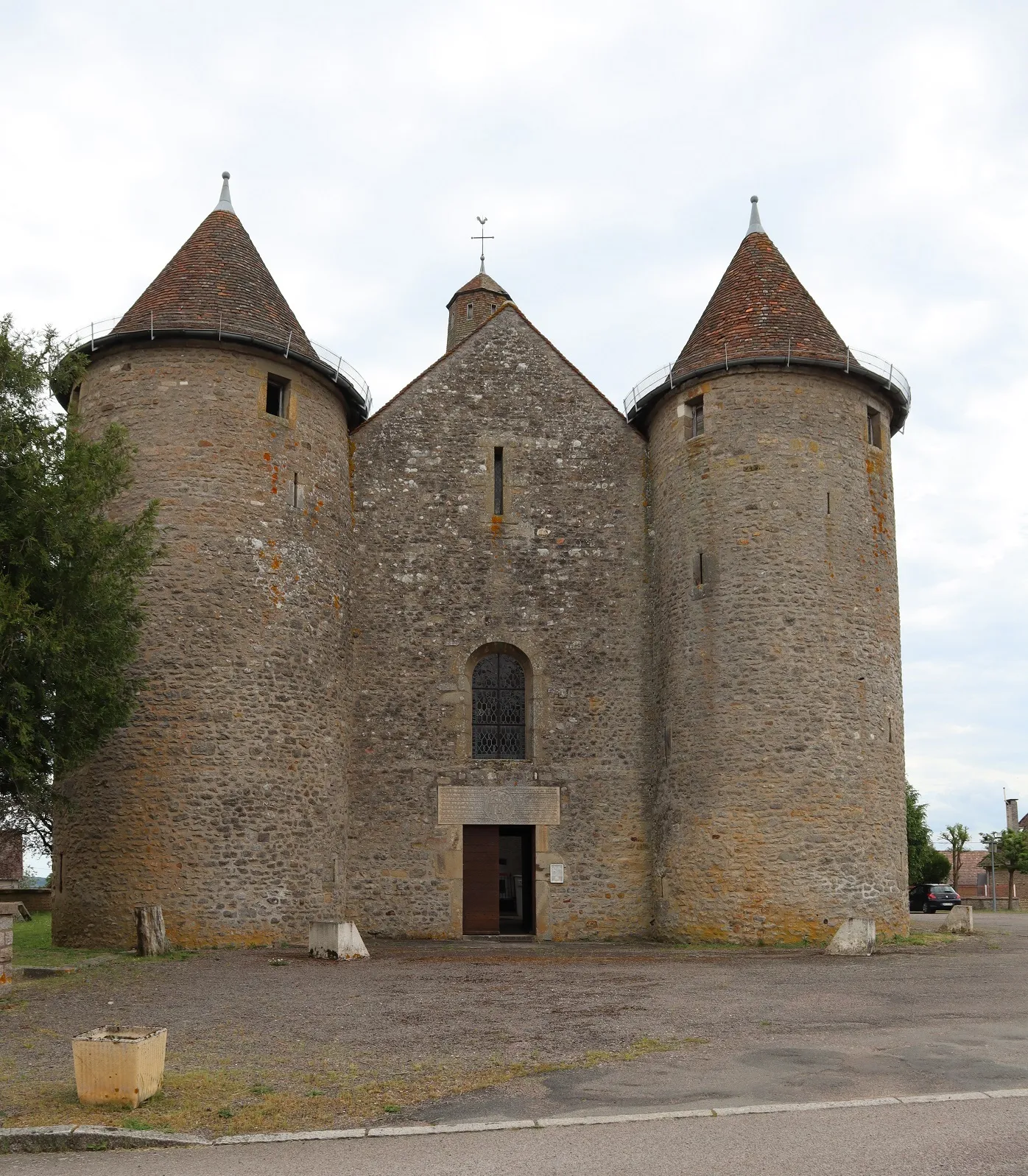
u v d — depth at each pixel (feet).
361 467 74.13
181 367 64.34
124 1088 25.30
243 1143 22.99
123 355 65.00
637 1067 28.86
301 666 64.23
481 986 43.83
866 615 67.10
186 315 65.21
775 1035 33.12
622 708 72.49
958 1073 27.81
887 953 56.39
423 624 72.28
